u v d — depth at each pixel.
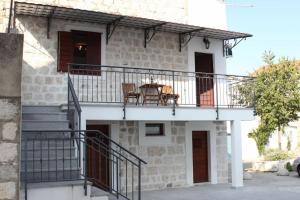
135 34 12.85
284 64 21.72
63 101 11.33
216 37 14.03
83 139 7.71
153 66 13.06
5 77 4.49
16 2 9.79
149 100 12.16
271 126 21.64
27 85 10.98
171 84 13.37
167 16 13.63
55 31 11.46
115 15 10.99
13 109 4.48
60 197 6.55
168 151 13.14
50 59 11.31
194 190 12.43
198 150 14.11
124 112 10.58
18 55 4.55
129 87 11.60
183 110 11.66
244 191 12.15
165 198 10.88
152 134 13.07
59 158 7.49
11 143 4.45
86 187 6.67
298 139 26.30
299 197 10.97
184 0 14.02
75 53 11.95
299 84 21.22
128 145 12.40
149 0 13.31
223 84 14.38
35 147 7.86
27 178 6.80
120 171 11.95
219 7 14.71
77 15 11.05
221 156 14.36
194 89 13.77
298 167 16.55
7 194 4.39
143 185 12.53
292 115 21.38
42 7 10.30
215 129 14.27
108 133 12.30
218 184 13.90
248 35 13.58
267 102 21.44
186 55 13.78
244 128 26.05
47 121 8.88
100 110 10.27
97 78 11.97
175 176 13.20
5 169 4.41
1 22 10.81
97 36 12.21
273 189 12.59
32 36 11.15
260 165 19.72
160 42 13.30
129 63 12.64
